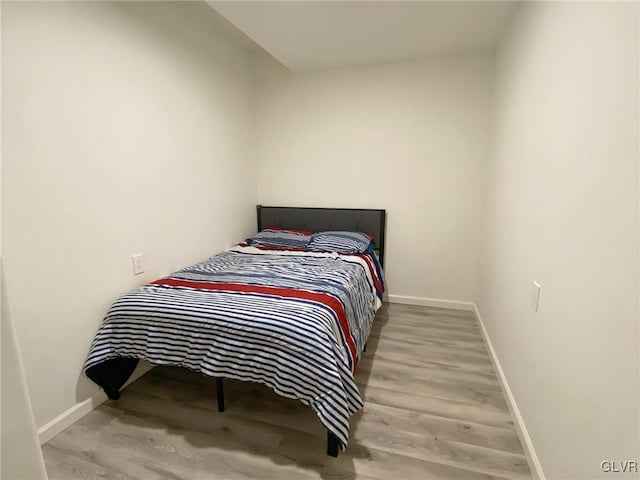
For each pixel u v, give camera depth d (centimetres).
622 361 84
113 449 153
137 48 196
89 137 170
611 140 93
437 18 218
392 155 313
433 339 260
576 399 108
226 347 154
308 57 284
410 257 327
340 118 321
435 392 194
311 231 342
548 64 143
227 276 217
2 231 137
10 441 58
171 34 222
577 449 107
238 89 309
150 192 211
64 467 144
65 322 164
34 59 143
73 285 166
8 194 137
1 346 56
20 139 140
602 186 97
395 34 242
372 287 260
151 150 210
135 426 167
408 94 299
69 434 162
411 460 146
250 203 342
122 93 187
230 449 153
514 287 183
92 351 171
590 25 107
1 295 56
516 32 200
